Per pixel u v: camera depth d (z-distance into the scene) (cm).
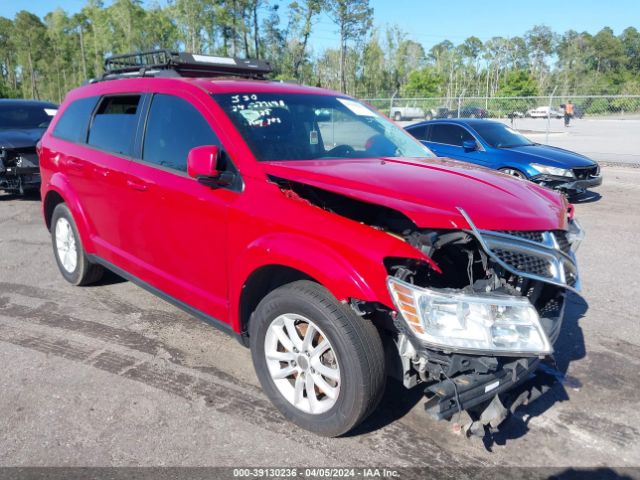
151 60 488
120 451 297
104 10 7331
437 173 338
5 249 696
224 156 348
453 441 309
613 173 1434
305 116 395
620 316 488
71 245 535
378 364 279
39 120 1093
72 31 8719
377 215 312
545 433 320
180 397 350
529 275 271
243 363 396
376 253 266
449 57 10700
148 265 420
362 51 7425
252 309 346
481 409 281
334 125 407
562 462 294
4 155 950
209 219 348
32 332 445
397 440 309
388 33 8606
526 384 308
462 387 260
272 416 330
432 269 291
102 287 549
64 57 8894
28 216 898
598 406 348
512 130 1127
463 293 260
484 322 258
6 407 337
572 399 356
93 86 509
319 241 285
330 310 279
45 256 663
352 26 6353
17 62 10519
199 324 462
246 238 323
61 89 9300
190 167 329
